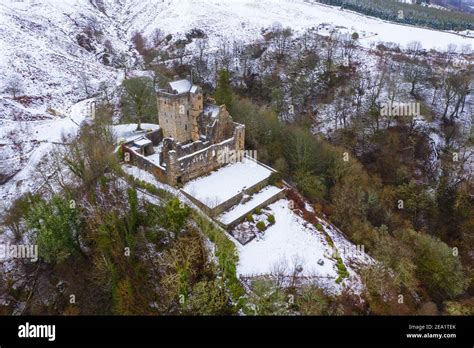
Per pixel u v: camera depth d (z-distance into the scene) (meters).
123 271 48.34
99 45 178.12
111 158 64.06
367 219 74.81
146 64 157.00
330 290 52.91
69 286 50.59
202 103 76.81
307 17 194.88
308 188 76.38
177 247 50.94
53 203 51.28
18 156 89.00
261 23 185.12
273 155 84.62
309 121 110.38
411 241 67.19
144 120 97.38
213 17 191.00
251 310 44.94
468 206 82.38
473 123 98.19
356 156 96.56
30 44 145.12
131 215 53.66
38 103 119.19
